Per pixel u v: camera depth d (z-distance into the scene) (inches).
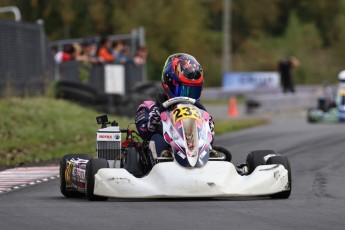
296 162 2172.7
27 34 3518.7
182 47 7613.2
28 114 3024.1
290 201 1347.2
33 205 1358.3
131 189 1302.9
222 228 1082.1
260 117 4963.1
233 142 2886.3
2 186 1761.8
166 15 7500.0
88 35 6692.9
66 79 3762.3
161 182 1300.4
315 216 1188.5
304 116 5162.4
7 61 3353.8
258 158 1448.1
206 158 1341.0
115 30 7101.4
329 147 2632.9
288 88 6382.9
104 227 1096.2
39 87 3558.1
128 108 3757.4
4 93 3314.5
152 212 1212.5
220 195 1289.4
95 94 3654.0
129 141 1503.4
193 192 1284.4
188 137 1352.1
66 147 2613.2
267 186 1323.8
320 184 1673.2
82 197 1517.0
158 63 7578.7
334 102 4296.3
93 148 2576.3
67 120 3107.8
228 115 5221.5
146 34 7445.9
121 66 4033.0
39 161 2357.3
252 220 1144.8
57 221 1157.7
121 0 7293.3
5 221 1172.5
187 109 1393.9
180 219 1151.0
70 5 6284.5
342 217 1186.0
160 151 1395.2
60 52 3789.4
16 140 2647.6
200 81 1445.6
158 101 1459.2
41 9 6058.1
